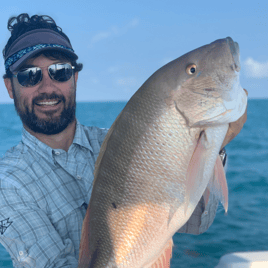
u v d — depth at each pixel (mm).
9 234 1868
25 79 2080
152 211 1549
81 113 74688
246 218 7309
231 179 12297
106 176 1626
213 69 1479
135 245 1582
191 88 1487
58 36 2193
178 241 5926
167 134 1507
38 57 2086
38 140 2139
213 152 1518
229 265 2600
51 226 1948
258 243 5863
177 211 1520
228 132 1646
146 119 1538
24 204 1941
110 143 1629
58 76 2121
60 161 2137
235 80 1479
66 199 2066
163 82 1527
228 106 1475
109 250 1602
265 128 37656
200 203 2029
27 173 2031
